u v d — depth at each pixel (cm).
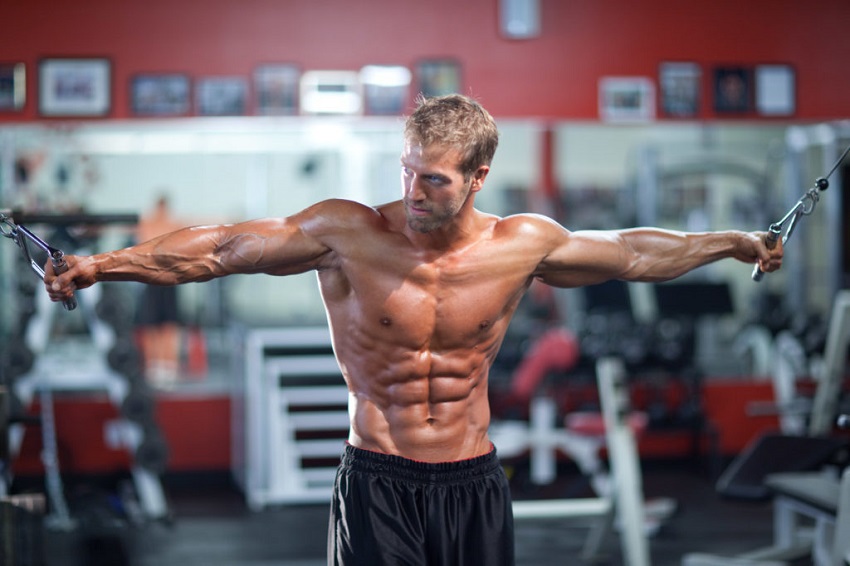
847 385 685
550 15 723
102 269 213
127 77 691
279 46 700
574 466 713
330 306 235
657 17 731
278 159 714
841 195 751
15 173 684
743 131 748
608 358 691
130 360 587
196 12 693
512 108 723
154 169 703
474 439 237
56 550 521
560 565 499
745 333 752
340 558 233
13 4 680
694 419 692
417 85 709
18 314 574
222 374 725
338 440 692
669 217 755
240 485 673
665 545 531
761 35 740
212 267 222
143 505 591
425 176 212
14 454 582
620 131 750
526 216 238
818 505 379
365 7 704
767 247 248
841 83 746
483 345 235
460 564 231
